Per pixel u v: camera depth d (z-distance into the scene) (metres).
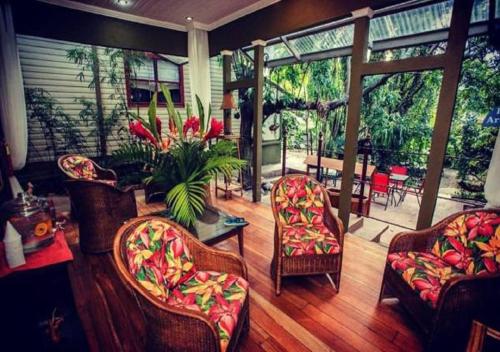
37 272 1.26
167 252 1.47
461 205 4.96
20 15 3.25
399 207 4.96
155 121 1.76
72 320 1.44
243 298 1.43
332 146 5.96
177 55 4.59
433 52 4.69
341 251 2.01
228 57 4.30
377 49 3.99
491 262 1.54
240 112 5.44
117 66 4.89
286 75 6.04
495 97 4.36
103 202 2.56
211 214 2.44
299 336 1.69
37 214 1.52
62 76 4.44
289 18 3.25
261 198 4.54
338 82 5.70
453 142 4.93
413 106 5.41
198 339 1.17
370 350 1.59
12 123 3.37
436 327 1.46
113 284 2.18
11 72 3.27
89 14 3.68
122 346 1.60
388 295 2.06
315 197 2.37
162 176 1.83
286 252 1.97
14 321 1.26
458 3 2.02
